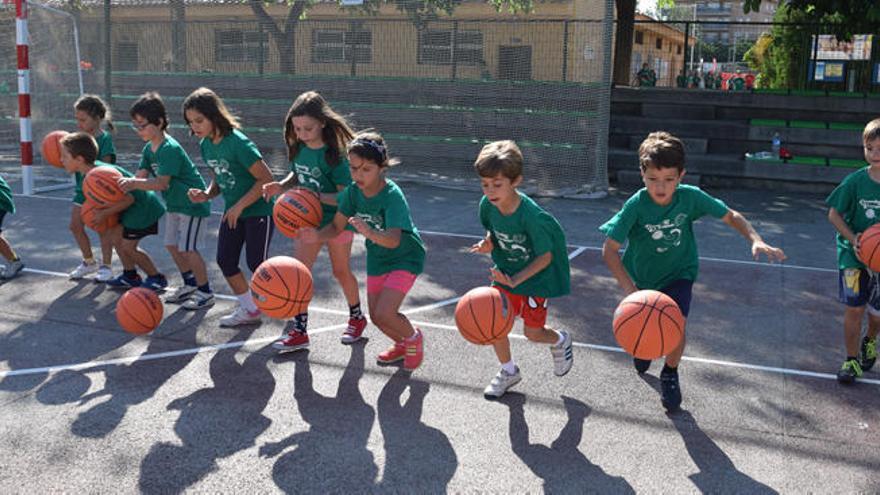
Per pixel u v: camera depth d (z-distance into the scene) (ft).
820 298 22.67
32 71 44.16
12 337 18.12
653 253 14.51
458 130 47.16
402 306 21.20
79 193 22.90
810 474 12.15
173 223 20.54
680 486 11.69
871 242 14.80
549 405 14.64
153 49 53.93
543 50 45.75
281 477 11.71
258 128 52.19
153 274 22.22
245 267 25.13
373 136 15.06
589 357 17.37
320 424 13.60
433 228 32.40
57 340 17.94
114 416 13.82
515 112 45.09
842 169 44.86
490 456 12.53
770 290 23.48
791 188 46.11
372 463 12.20
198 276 20.44
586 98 42.45
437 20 47.65
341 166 17.51
